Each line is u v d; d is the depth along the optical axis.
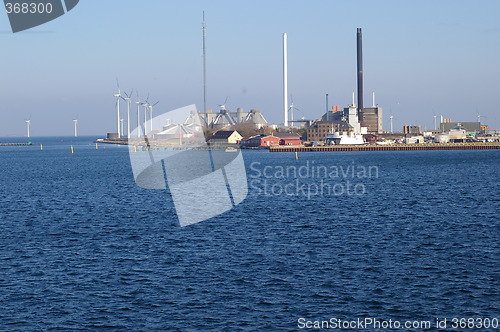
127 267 53.69
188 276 50.41
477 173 165.88
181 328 39.22
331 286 47.09
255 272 51.44
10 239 67.75
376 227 73.25
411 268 52.00
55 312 42.06
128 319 40.72
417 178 151.88
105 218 84.25
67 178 169.12
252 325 39.59
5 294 45.88
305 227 73.88
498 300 43.44
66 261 56.22
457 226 73.06
